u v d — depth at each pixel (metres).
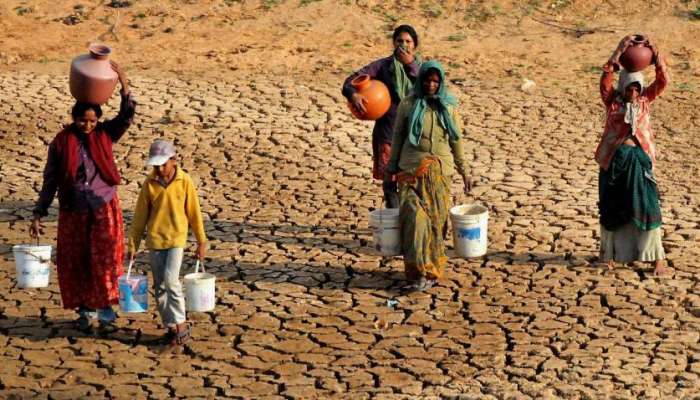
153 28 40.78
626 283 22.16
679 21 40.19
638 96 22.27
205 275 20.50
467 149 30.16
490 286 22.12
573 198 26.72
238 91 34.47
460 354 19.45
